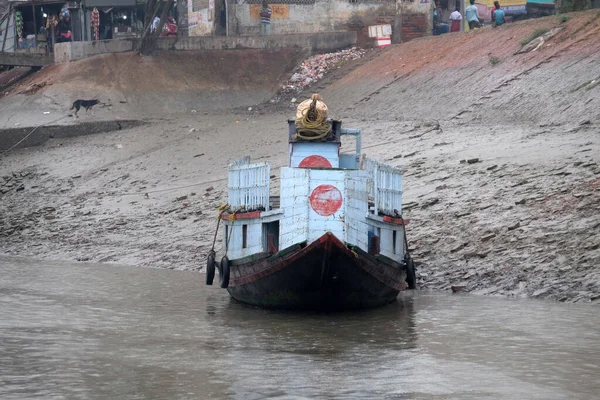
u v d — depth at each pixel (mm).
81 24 136125
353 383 31719
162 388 31188
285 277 43031
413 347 36812
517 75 86125
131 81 116750
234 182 48438
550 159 62406
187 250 63719
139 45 120125
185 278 55906
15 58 123750
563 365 33688
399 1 123438
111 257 64875
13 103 113938
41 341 38531
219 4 126250
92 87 115000
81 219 77500
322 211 42188
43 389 31094
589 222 50625
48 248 69938
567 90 77938
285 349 36844
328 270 42062
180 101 115875
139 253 64812
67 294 50312
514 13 123062
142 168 90250
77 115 109750
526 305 44250
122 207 78812
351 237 42562
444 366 33844
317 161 47000
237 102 116938
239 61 121938
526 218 53719
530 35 92000
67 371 33500
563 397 29922
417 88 96688
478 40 99688
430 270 51531
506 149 68000
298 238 42281
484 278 49094
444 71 96938
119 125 108562
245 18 126250
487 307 44000
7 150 105062
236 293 47094
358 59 118812
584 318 40938
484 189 60188
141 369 33750
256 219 44844
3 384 31719
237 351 36594
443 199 60469
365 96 102562
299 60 122500
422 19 123688
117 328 41188
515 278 48094
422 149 74375
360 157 49500
